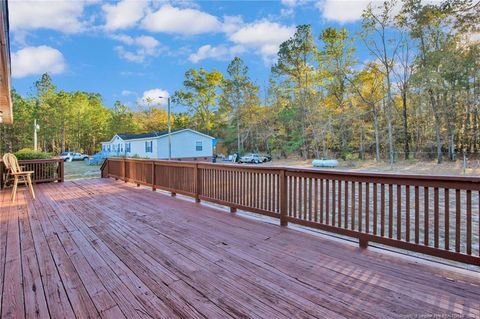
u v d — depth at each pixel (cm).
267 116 2870
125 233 327
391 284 204
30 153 808
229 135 3200
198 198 496
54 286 204
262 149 3134
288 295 190
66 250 274
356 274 220
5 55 384
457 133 1958
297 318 164
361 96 2069
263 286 202
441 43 1702
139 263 243
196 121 3466
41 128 2902
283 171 352
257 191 387
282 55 2517
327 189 308
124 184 740
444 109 1873
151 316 168
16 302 184
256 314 169
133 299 186
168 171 584
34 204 488
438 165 1795
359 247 279
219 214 416
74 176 1298
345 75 2155
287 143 2780
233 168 419
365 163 2097
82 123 3272
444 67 1697
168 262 245
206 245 287
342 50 2225
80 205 480
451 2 1588
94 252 269
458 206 223
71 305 180
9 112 884
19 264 242
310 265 238
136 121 3628
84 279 215
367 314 168
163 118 3603
